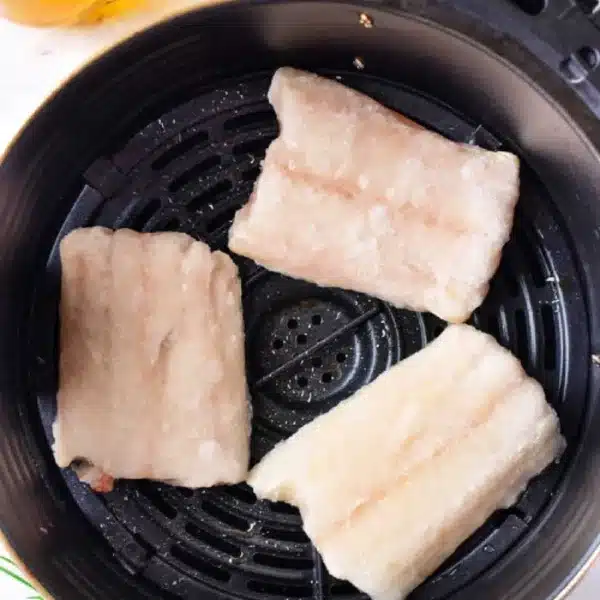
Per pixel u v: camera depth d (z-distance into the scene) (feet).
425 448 0.83
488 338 0.85
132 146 0.89
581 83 0.77
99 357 0.84
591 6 0.78
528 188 0.90
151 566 0.87
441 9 0.77
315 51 0.88
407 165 0.85
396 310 0.90
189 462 0.85
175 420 0.85
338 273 0.86
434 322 0.90
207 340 0.85
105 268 0.85
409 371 0.85
